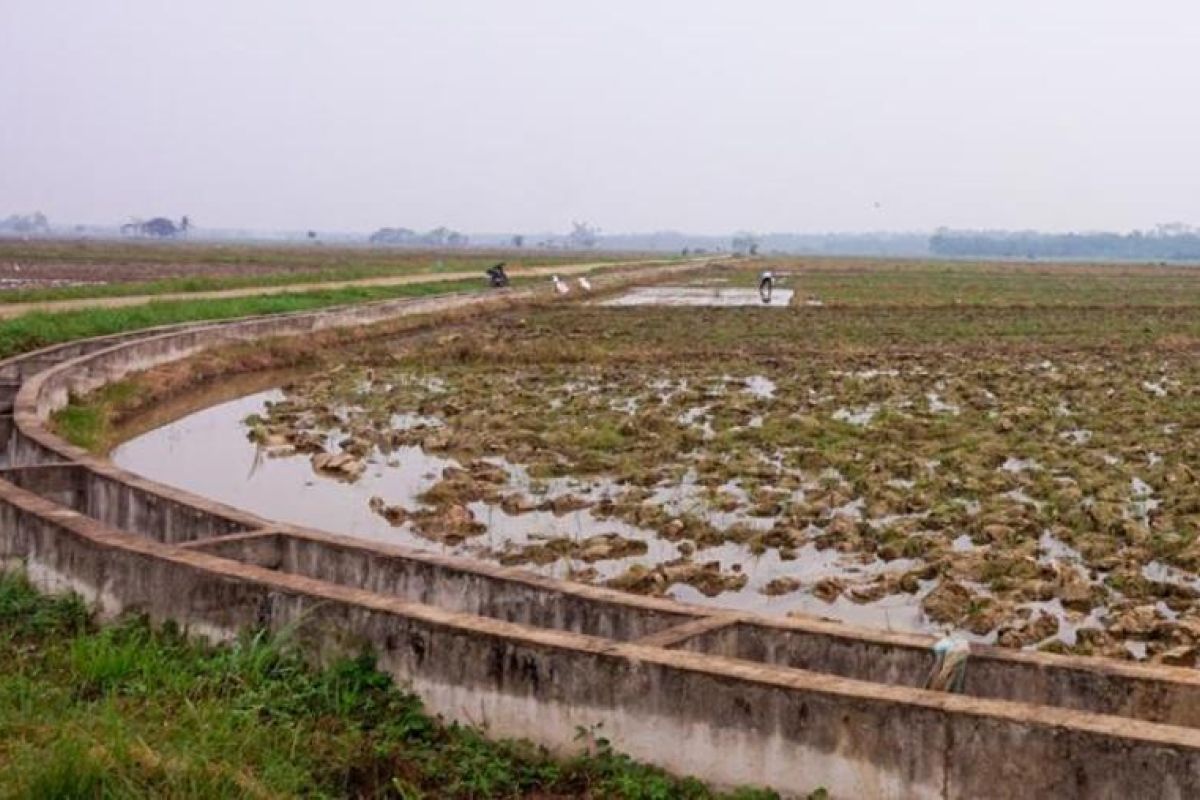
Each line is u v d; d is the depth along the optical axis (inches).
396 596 338.6
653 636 274.1
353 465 646.5
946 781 222.8
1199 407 858.8
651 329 1512.1
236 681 273.6
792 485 599.2
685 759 243.8
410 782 236.1
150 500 419.2
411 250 7135.8
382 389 968.9
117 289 1608.0
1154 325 1638.8
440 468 665.6
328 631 287.3
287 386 983.6
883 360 1199.6
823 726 231.8
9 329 979.3
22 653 296.0
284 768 228.7
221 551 347.9
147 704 257.4
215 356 1072.8
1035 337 1449.3
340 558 353.4
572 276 2699.3
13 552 373.7
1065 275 3678.6
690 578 444.1
